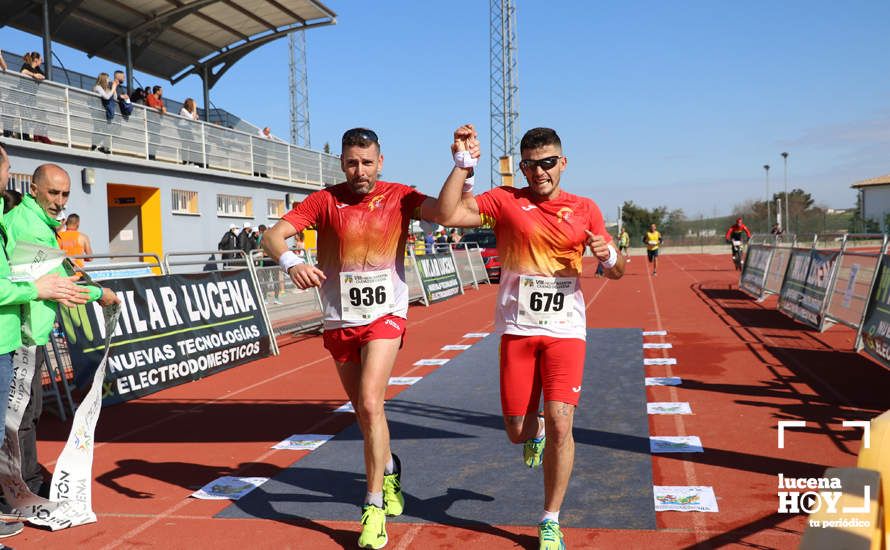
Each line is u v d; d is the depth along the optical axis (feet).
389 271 12.35
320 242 12.64
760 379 24.41
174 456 17.78
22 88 44.73
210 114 78.48
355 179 12.13
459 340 36.45
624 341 33.22
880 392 22.22
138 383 25.08
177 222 61.82
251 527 12.94
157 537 12.66
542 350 11.58
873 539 6.57
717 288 65.16
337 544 12.09
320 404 23.21
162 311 27.27
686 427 18.52
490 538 12.07
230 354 30.60
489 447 17.37
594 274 90.07
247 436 19.45
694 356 29.09
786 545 11.40
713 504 13.17
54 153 47.32
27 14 52.85
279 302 36.06
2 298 11.24
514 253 11.62
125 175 55.01
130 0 55.16
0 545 12.47
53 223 13.76
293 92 155.84
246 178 71.72
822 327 35.14
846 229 155.22
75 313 23.12
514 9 149.48
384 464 12.12
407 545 11.90
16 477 13.29
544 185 11.41
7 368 11.77
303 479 15.49
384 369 12.08
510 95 150.20
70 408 22.44
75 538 12.73
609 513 12.89
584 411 20.36
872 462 7.18
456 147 11.15
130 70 60.64
